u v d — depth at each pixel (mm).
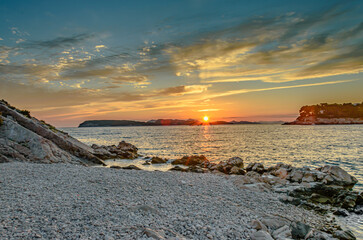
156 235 8984
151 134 162625
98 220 10422
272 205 16781
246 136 125000
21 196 13188
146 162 41125
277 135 131375
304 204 17766
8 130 31438
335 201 19047
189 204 14484
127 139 110750
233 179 24453
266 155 52750
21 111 47438
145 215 11578
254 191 20266
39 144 31641
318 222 14719
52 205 11984
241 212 13891
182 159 41625
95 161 38875
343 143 77500
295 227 12117
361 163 40625
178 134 157375
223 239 9906
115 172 23875
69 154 36156
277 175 28172
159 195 16000
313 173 26297
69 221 10039
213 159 48531
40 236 8484
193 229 10477
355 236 12984
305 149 62219
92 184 17281
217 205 14859
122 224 10188
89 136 141625
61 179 18297
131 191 16328
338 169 27125
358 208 17500
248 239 10242
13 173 19250
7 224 9281
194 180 22781
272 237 11109
